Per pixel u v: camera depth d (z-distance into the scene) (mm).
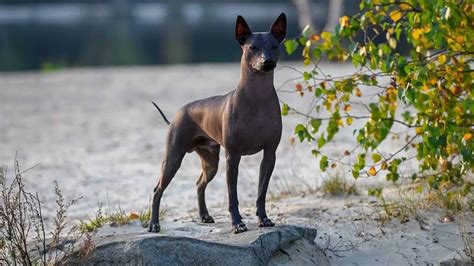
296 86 12602
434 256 11078
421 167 12297
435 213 12266
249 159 19734
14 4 120812
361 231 11898
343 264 11086
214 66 44219
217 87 34094
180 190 16547
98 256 10109
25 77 40781
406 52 30672
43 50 60219
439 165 13492
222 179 17516
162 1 130625
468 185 12391
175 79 37594
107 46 62406
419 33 11555
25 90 35656
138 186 17094
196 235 11367
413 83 11188
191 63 51688
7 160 20531
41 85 37250
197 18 96875
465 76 11852
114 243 10094
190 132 11312
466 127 11742
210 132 11086
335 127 12625
